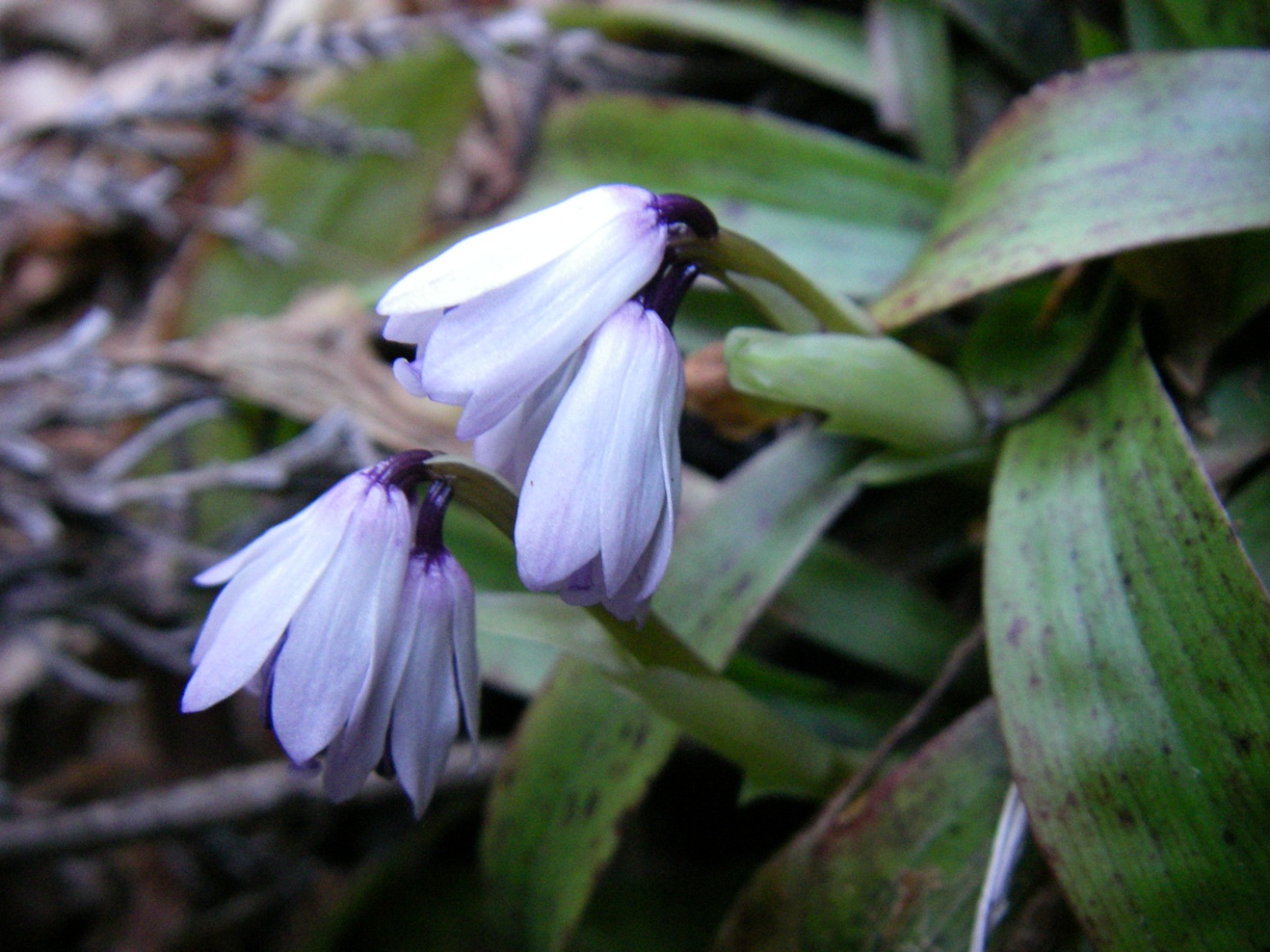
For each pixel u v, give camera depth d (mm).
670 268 63
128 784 123
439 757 61
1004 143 82
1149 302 83
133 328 144
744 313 99
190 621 116
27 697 132
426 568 60
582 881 82
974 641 81
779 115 123
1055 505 74
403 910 102
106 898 122
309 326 111
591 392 56
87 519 107
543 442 56
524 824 86
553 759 86
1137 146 76
